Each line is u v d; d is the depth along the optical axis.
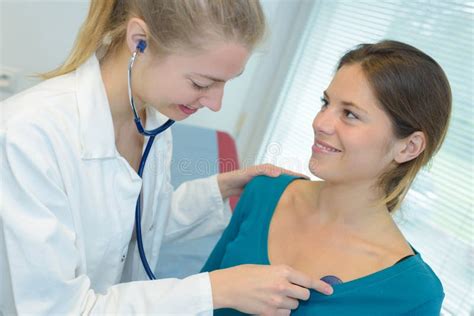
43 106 0.80
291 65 2.69
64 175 0.80
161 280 0.82
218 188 1.24
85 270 0.88
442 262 1.69
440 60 1.84
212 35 0.71
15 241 0.72
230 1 0.71
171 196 1.17
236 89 2.82
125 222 0.94
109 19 0.85
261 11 0.76
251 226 1.06
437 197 1.74
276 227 1.03
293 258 0.97
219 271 0.82
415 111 0.83
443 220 1.71
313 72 2.55
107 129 0.86
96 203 0.87
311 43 2.58
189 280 0.81
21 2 2.12
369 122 0.85
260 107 2.87
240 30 0.72
